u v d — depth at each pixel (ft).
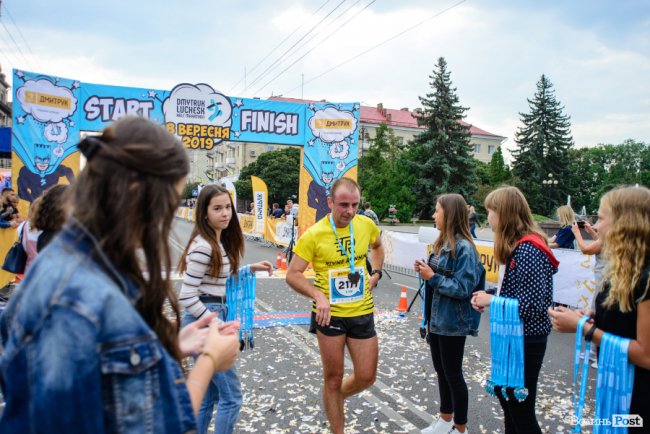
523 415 8.12
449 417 11.02
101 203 3.02
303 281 9.66
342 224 9.66
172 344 3.59
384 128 161.48
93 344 2.69
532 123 172.24
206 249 8.90
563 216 23.52
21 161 29.73
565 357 17.46
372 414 12.23
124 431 2.79
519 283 8.04
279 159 157.89
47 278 2.81
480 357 17.10
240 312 10.27
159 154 3.10
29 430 2.75
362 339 9.71
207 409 8.89
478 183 159.63
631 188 6.38
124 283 3.07
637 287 5.89
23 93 29.45
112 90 31.58
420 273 10.34
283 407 12.48
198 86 33.22
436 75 149.89
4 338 3.22
